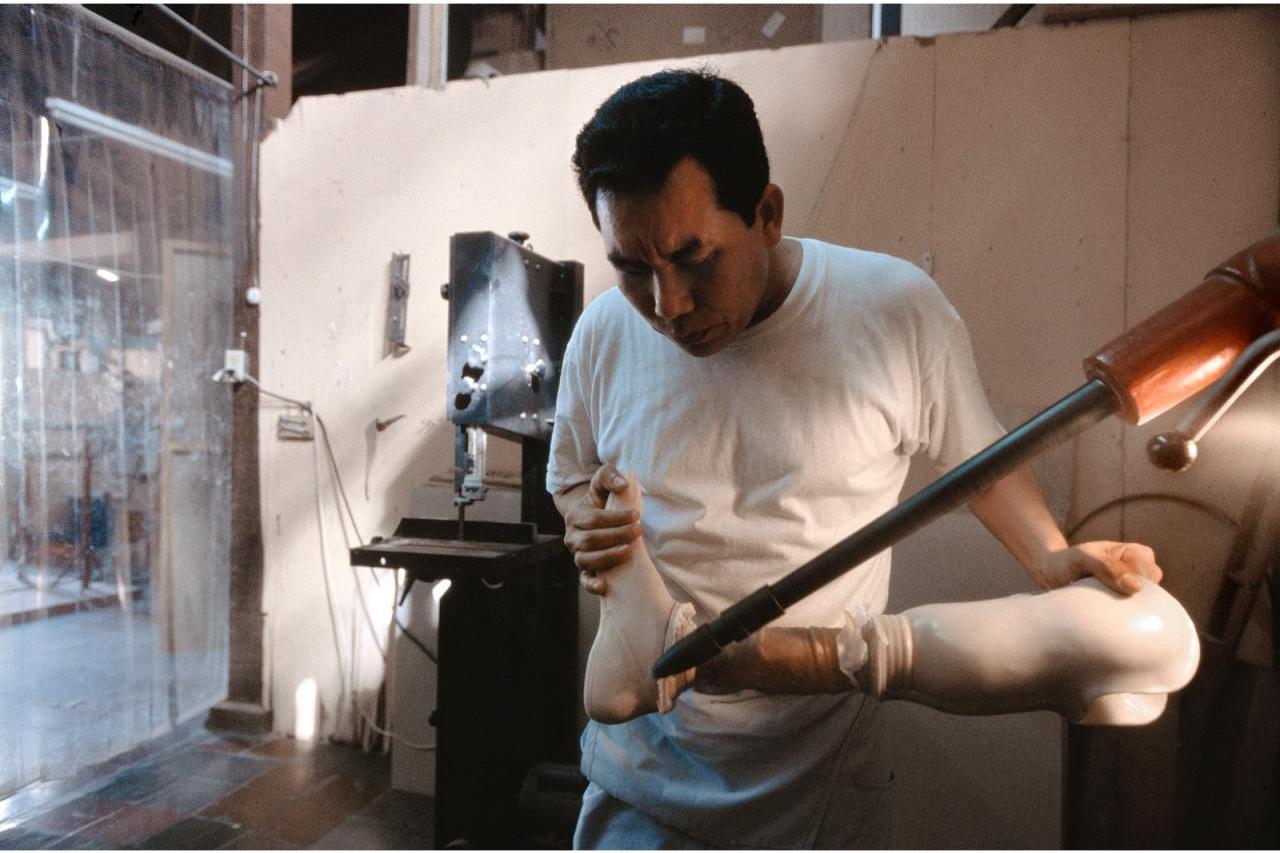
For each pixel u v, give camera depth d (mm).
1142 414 569
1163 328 576
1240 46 1977
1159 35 2031
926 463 2168
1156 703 677
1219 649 1896
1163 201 2033
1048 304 2117
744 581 896
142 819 2223
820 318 867
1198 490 1974
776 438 876
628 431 952
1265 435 1877
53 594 2338
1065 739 1934
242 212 2779
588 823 1023
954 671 672
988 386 2160
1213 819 1913
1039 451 582
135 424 2555
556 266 2188
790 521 886
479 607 1894
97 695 2473
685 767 934
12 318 2201
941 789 1957
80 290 2365
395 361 2645
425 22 2701
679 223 666
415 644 2467
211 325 2777
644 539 963
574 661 2289
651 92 670
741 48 3271
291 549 2752
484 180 2564
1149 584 701
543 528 2168
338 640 2703
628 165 653
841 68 2258
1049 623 671
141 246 2537
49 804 2285
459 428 1938
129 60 2465
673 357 914
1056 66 2100
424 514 2496
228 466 2852
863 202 2244
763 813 902
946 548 2037
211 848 2084
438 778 1914
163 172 2600
